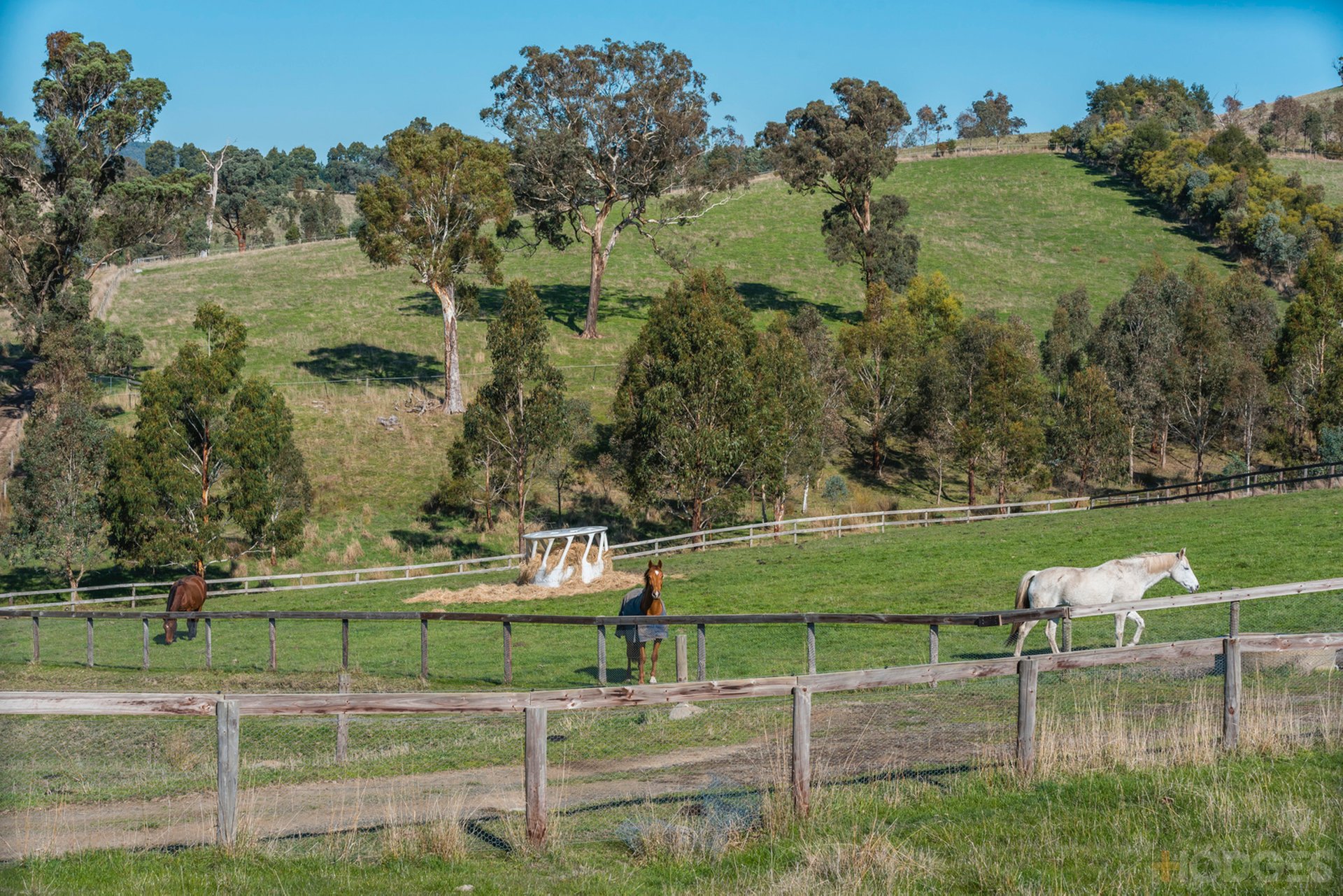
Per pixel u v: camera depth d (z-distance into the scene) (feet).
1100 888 25.59
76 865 29.76
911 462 207.82
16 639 98.17
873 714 47.29
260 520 132.16
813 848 29.19
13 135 185.26
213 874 28.86
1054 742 36.88
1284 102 548.72
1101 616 75.97
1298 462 192.75
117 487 126.52
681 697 32.09
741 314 164.14
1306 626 66.33
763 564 116.57
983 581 96.27
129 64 195.72
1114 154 455.63
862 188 279.49
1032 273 331.77
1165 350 213.66
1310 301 197.26
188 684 70.18
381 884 27.86
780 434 151.84
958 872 27.30
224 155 480.64
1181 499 163.43
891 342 201.46
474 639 86.84
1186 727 39.99
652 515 170.50
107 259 204.95
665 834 31.24
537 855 30.32
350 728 52.65
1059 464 202.08
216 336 136.98
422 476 176.65
